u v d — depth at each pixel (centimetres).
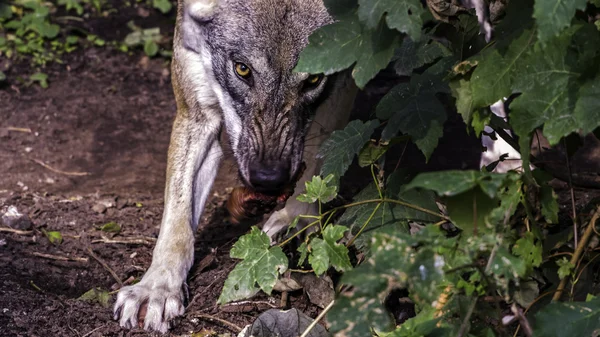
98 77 712
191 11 430
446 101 391
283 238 442
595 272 344
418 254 235
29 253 462
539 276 322
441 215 341
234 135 430
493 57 283
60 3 801
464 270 271
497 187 238
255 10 411
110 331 386
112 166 591
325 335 341
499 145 480
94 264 459
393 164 569
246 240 334
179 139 447
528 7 283
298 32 407
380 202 345
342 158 349
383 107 334
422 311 295
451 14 324
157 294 400
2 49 729
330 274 403
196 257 461
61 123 642
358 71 278
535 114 271
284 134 416
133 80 710
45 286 432
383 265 233
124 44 753
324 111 449
